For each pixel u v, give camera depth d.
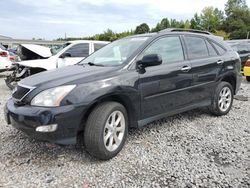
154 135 4.84
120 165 3.79
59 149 4.26
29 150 4.23
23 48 10.20
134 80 4.19
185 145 4.44
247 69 11.59
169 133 4.94
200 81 5.32
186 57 5.15
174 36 5.12
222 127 5.29
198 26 81.88
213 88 5.68
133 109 4.24
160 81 4.54
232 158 3.99
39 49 10.12
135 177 3.49
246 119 5.82
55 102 3.58
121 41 5.19
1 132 4.93
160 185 3.30
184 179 3.43
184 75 4.95
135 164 3.81
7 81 9.16
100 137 3.74
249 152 4.18
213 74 5.59
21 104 3.81
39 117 3.53
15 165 3.78
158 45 4.76
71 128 3.63
